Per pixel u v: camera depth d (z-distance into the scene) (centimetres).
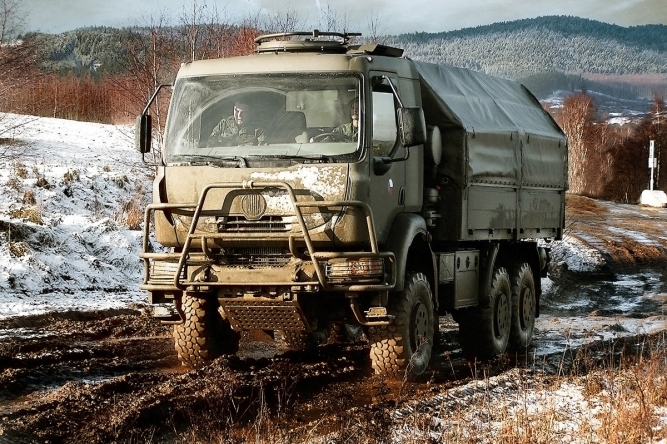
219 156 1095
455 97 1328
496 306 1409
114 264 2038
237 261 1091
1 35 2673
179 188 1107
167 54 2819
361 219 1062
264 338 1473
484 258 1395
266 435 866
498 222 1403
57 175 2789
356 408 964
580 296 2352
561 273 2664
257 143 1098
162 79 2809
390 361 1127
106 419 903
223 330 1213
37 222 2075
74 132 3919
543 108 1727
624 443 830
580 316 2003
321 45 1166
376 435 853
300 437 869
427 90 1266
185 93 1135
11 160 2897
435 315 1243
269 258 1085
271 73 1109
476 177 1307
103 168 3056
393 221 1139
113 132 4000
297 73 1102
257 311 1101
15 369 1112
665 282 2652
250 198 1077
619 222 4419
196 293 1148
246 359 1250
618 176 10356
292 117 1098
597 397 1037
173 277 1109
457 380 1191
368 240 1073
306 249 1070
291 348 1404
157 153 2812
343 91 1089
